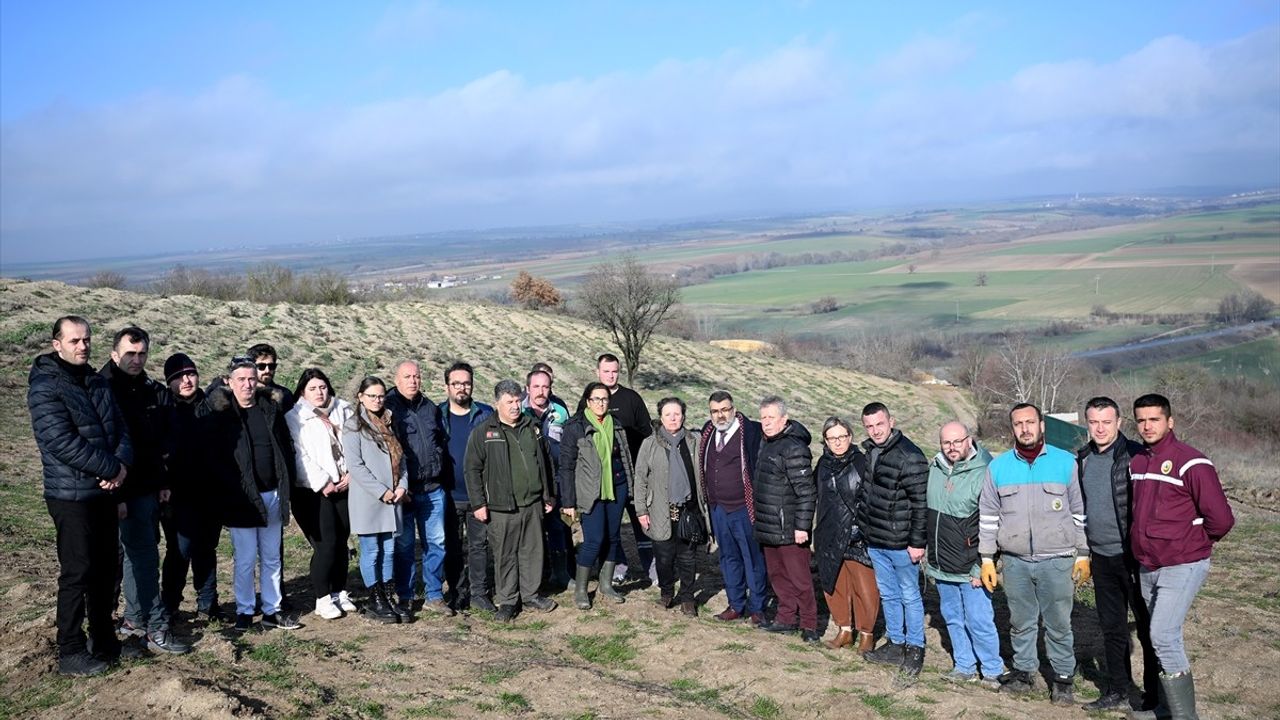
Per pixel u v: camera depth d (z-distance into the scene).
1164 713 6.00
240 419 6.88
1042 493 6.27
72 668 5.88
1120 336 82.31
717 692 6.37
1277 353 64.81
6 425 16.72
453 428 8.22
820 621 8.35
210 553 7.07
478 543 8.20
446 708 5.78
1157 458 5.82
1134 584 6.05
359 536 7.46
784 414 7.53
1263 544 12.77
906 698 6.19
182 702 5.46
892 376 53.00
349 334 37.59
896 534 6.82
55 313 27.77
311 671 6.29
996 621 8.47
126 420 6.18
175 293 47.75
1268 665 7.27
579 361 41.44
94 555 5.88
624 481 8.44
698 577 9.88
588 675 6.42
